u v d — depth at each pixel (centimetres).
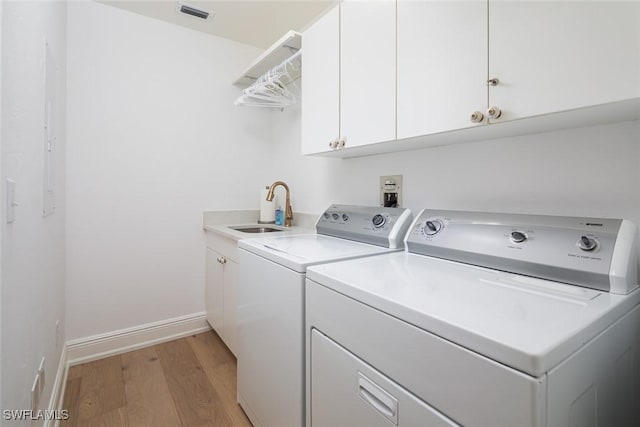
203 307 253
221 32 246
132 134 219
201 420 152
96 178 207
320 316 98
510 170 121
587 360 59
